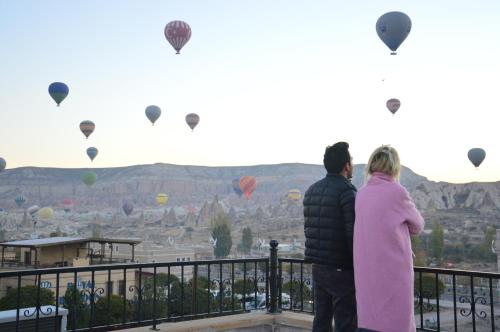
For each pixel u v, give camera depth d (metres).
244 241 121.44
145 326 5.94
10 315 5.85
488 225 64.19
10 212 195.38
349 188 3.82
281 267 6.96
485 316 5.00
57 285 5.36
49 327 6.13
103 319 11.91
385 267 3.35
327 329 4.09
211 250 124.19
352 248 3.72
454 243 50.53
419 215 3.46
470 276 5.07
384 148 3.63
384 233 3.37
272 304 6.79
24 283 19.80
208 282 6.61
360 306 3.43
